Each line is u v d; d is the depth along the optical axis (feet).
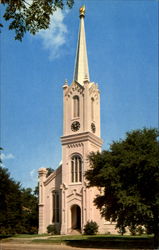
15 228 184.85
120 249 119.14
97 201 142.10
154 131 137.28
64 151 229.66
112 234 200.85
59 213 225.15
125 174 126.62
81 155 222.48
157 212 123.34
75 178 221.25
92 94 239.50
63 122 236.22
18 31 53.11
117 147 136.87
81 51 253.85
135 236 175.32
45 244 147.43
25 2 51.96
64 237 178.29
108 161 135.74
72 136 228.84
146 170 121.39
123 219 130.41
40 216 231.91
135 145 133.59
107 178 126.52
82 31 260.42
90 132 225.35
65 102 239.71
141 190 125.08
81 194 214.07
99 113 245.24
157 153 124.67
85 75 236.22
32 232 251.19
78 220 221.87
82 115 230.27
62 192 221.46
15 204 188.14
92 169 146.92
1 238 181.06
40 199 235.20
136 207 119.96
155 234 122.42
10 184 189.78
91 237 172.65
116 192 124.67
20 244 149.28
